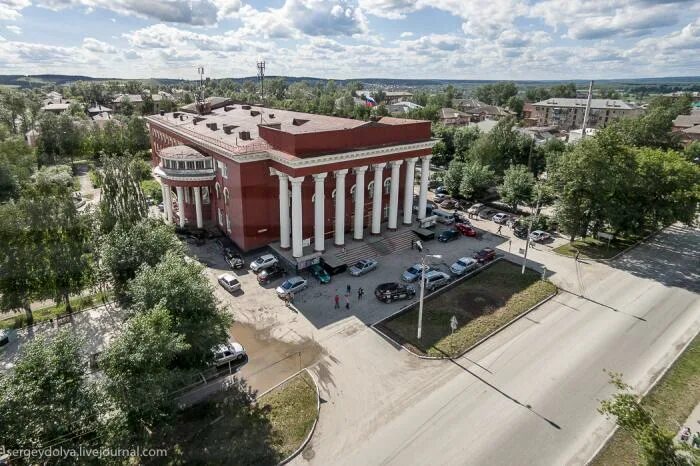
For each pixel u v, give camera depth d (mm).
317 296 37625
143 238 32500
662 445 15367
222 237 50250
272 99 173375
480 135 81000
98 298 37281
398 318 34156
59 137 89438
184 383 24719
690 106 157500
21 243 31484
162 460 20922
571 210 48719
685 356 29453
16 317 34438
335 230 45062
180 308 23578
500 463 21047
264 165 43375
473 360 28969
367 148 44031
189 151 50250
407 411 24375
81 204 58812
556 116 161250
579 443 22219
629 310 35844
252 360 28984
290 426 23172
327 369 28062
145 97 156375
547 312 35406
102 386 19297
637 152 49906
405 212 51938
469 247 49562
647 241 52562
